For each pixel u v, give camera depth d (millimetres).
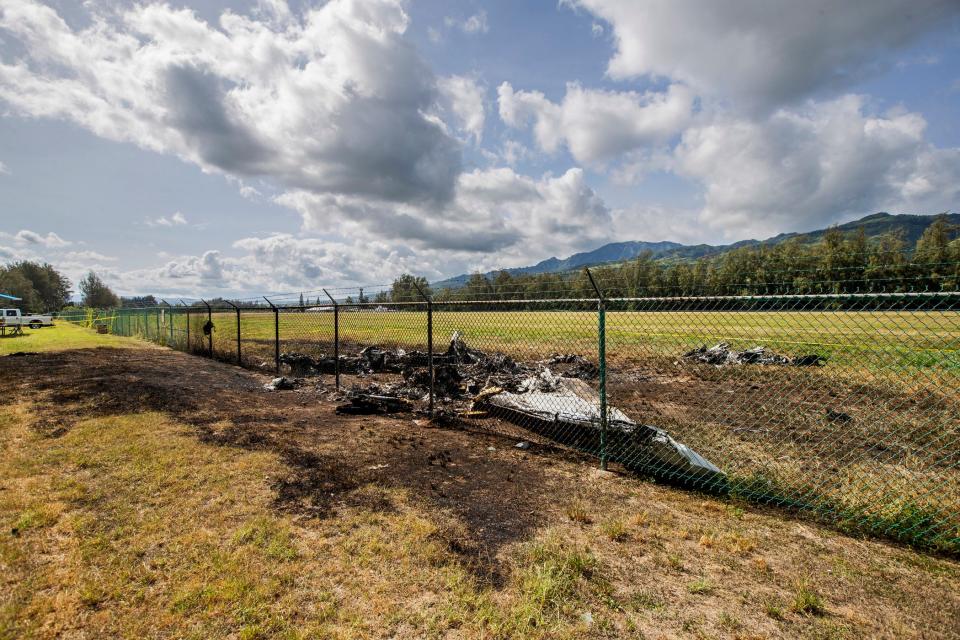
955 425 6098
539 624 2359
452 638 2266
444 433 6270
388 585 2713
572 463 5090
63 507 3684
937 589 2721
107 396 8070
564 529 3473
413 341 17828
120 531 3312
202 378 10664
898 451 5297
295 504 3850
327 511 3727
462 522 3572
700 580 2803
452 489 4262
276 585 2689
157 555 3002
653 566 2963
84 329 33281
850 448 5473
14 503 3727
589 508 3873
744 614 2479
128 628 2309
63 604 2480
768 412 7273
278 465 4793
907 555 3131
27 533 3252
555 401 6617
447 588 2693
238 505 3809
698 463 4426
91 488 4098
